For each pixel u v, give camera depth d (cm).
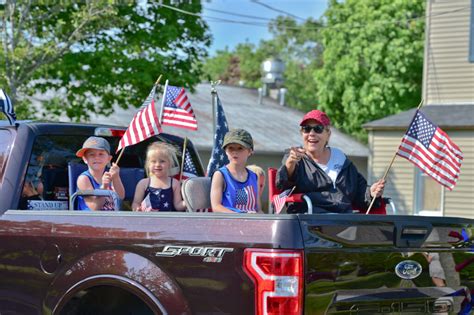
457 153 597
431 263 441
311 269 390
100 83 1669
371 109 3062
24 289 479
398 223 426
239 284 395
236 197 529
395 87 3011
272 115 3100
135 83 1719
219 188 525
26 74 1412
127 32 1708
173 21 1775
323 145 575
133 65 1678
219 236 404
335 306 399
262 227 394
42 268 470
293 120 3106
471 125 1741
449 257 453
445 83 1933
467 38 1905
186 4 1795
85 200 530
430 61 1953
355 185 580
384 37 3034
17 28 1402
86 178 541
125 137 551
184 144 599
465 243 465
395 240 425
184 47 1842
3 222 493
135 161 634
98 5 1394
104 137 603
